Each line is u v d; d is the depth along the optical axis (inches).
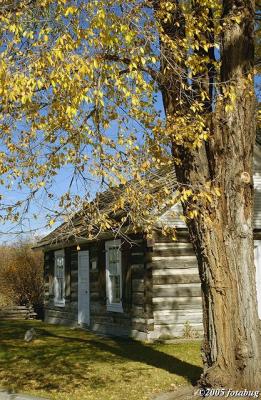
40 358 485.4
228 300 301.3
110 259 682.2
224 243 305.7
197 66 309.7
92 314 725.9
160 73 324.8
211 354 303.1
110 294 673.0
